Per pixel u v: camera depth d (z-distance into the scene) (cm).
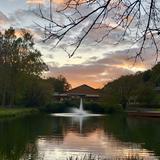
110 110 12038
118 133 4697
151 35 637
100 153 2814
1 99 11588
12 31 10538
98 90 14738
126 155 2714
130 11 624
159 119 8369
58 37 582
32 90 11600
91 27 607
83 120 7725
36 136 4069
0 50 10600
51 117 8769
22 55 10781
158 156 2675
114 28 630
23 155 2269
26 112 10025
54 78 17662
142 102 11144
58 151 2842
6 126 5553
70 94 16050
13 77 10706
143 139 3922
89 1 593
